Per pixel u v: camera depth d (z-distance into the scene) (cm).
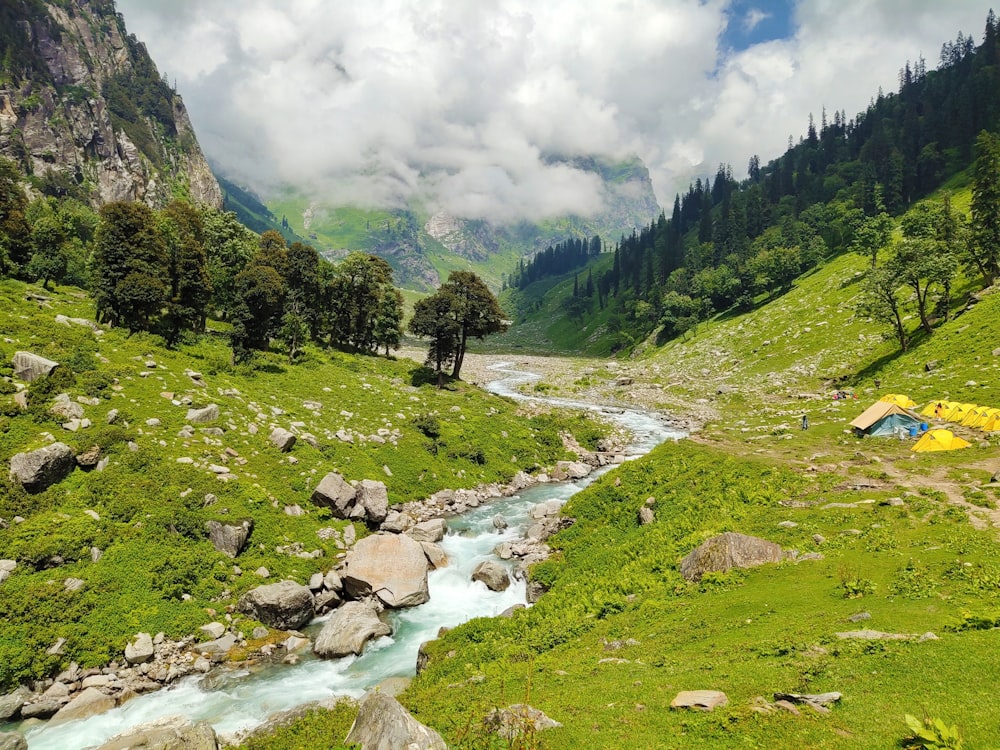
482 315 8450
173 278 6278
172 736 1666
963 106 16312
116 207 5694
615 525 3803
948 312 7212
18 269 7319
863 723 1148
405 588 3212
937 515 2691
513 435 6400
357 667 2561
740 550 2616
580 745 1294
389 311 9381
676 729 1305
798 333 10438
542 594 3195
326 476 4003
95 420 3659
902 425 4675
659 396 9800
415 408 6328
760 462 4003
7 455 3072
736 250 17362
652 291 19225
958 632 1549
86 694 2227
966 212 10906
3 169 10138
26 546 2670
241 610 2888
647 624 2258
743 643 1805
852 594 2014
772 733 1191
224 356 6153
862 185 15350
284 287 6600
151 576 2834
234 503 3522
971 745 975
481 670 2152
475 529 4344
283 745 1714
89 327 5100
